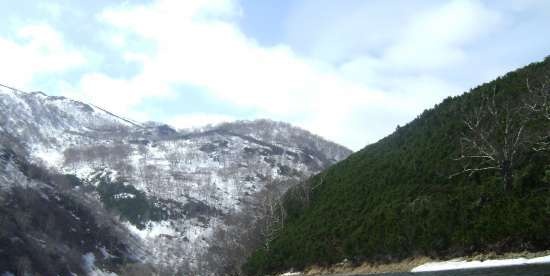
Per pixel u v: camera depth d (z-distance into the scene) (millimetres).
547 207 36594
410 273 41000
